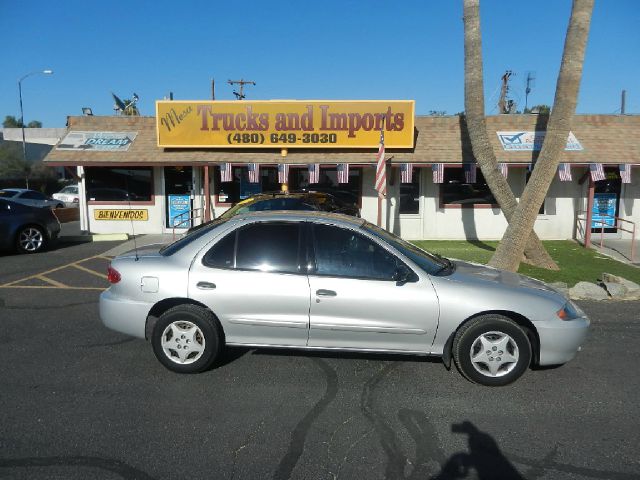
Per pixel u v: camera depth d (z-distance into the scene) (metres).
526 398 4.48
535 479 3.28
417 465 3.42
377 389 4.63
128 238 14.66
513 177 14.80
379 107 14.03
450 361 4.81
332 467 3.38
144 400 4.35
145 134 15.27
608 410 4.27
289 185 15.20
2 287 8.66
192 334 4.82
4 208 12.10
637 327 6.63
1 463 3.37
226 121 14.36
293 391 4.56
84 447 3.59
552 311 4.66
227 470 3.33
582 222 14.77
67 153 14.58
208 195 14.63
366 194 15.09
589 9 9.34
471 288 4.69
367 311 4.64
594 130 14.46
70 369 5.02
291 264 4.78
